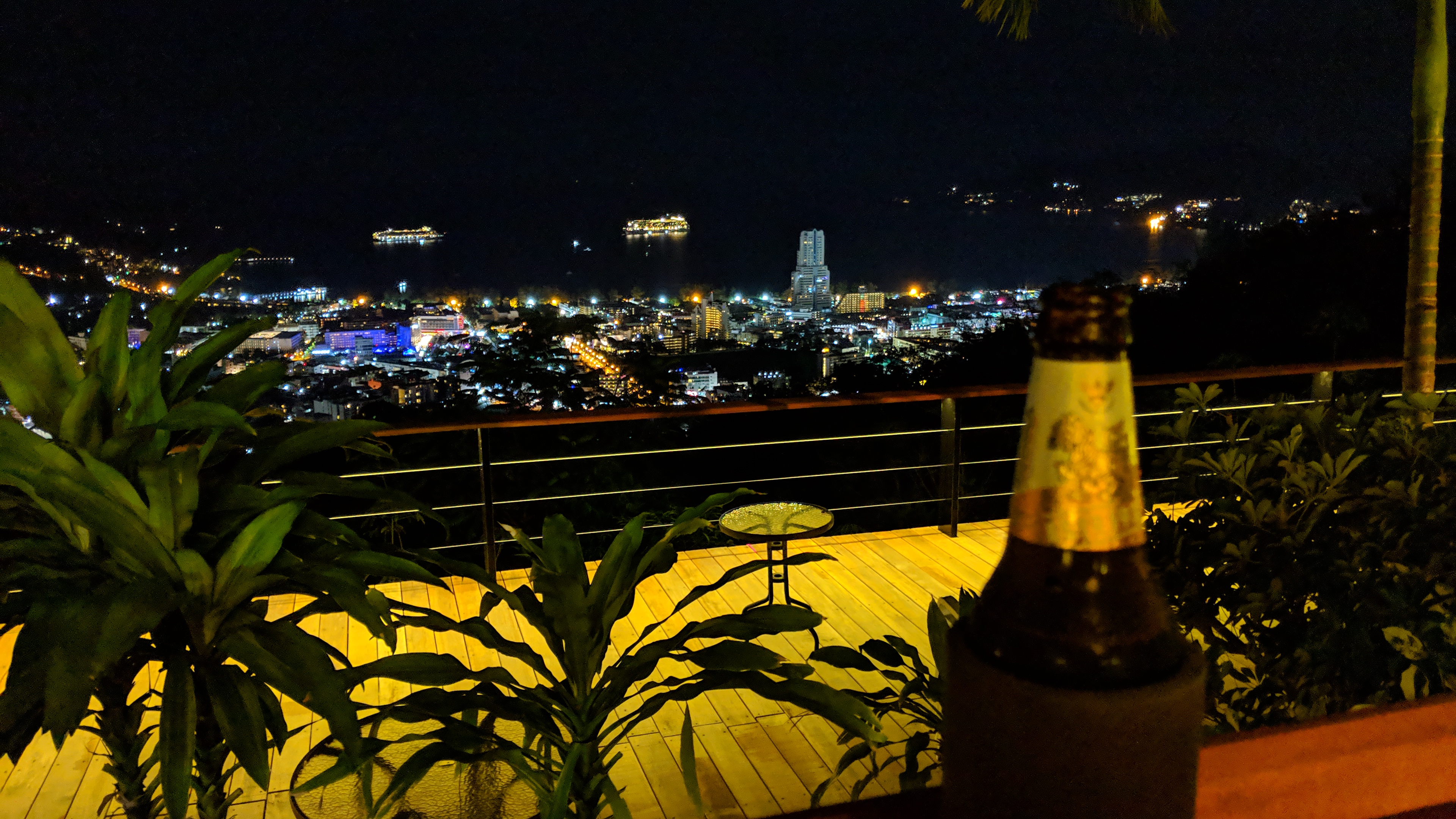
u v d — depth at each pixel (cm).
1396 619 144
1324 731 76
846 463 609
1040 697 41
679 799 223
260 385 143
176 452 133
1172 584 165
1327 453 162
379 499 133
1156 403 532
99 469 110
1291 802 74
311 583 127
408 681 133
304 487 124
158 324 128
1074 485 42
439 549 405
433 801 153
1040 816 42
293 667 120
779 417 672
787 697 134
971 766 45
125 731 131
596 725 143
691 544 439
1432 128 332
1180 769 42
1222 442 188
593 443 514
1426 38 324
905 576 367
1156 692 40
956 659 45
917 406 680
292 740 245
